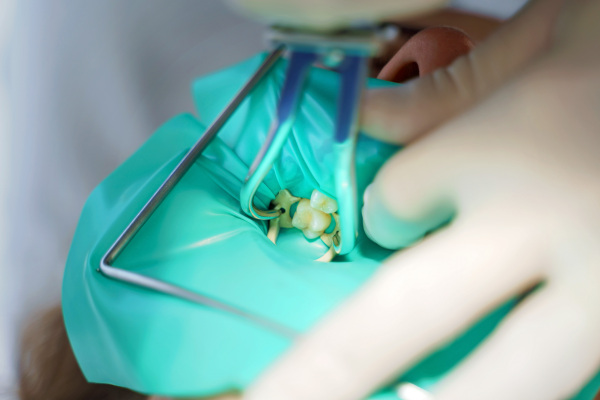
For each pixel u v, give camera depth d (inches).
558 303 12.7
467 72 18.8
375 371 12.5
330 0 9.9
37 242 24.5
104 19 25.6
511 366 12.3
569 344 12.3
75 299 16.1
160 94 28.0
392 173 15.5
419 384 13.9
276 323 13.8
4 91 25.5
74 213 25.7
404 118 18.5
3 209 24.4
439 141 15.2
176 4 27.1
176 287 14.7
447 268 13.0
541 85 15.1
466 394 12.4
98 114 26.7
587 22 16.3
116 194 18.8
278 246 20.1
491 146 14.4
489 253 13.0
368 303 13.0
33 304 22.6
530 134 14.4
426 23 29.7
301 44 11.2
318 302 14.7
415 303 12.6
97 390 20.7
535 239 13.2
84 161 26.3
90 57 26.0
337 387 12.3
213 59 28.9
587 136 14.2
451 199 14.8
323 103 18.8
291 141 18.8
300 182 20.0
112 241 16.7
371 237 18.2
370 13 10.1
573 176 13.6
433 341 12.7
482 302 12.9
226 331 13.7
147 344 14.0
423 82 19.2
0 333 21.4
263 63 18.7
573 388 12.6
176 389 13.6
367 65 12.5
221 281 15.4
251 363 13.3
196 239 16.9
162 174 18.4
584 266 12.8
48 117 25.5
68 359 20.6
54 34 25.0
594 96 14.8
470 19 30.4
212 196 18.5
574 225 13.0
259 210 18.7
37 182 25.2
